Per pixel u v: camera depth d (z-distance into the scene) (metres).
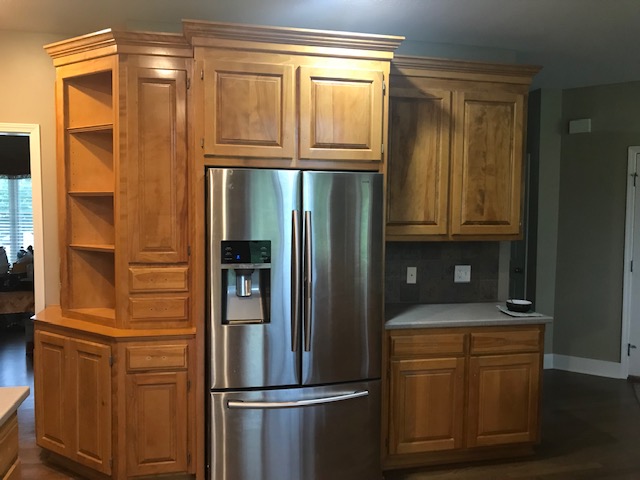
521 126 3.35
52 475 2.92
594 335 4.85
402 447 2.97
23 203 7.80
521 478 2.97
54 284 3.45
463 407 3.05
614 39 3.46
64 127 3.01
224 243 2.49
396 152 3.16
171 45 2.73
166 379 2.71
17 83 3.35
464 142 3.25
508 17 3.07
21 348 5.54
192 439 2.75
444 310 3.32
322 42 2.62
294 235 2.54
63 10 2.98
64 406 2.90
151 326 2.80
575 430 3.64
